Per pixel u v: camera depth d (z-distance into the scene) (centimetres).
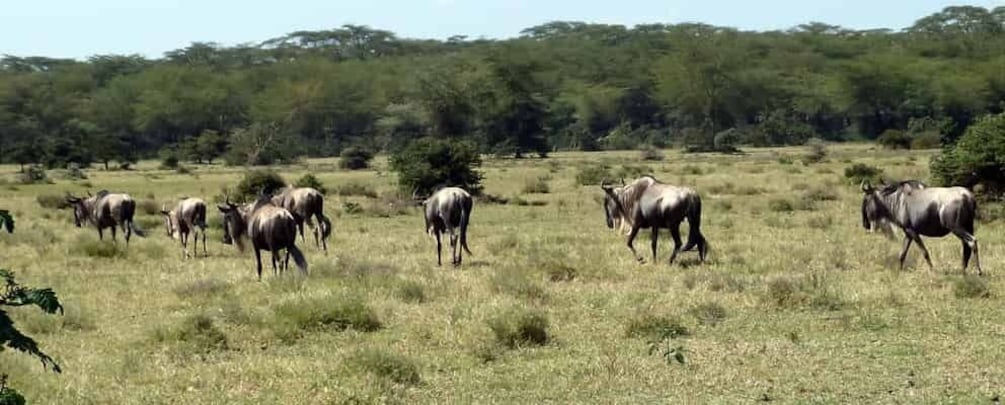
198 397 2989
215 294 4766
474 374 3234
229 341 3756
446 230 5734
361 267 5175
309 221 6800
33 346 2005
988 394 2867
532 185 12094
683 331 3756
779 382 3056
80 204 8438
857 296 4244
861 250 5659
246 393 3030
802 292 4241
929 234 4891
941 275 4738
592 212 9138
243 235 5869
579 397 2969
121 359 3488
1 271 2016
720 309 4012
